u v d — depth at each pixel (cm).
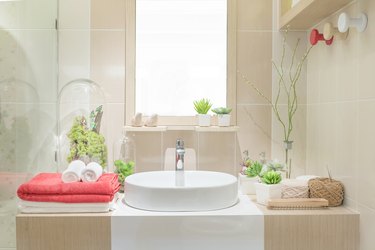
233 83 188
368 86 125
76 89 187
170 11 189
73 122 181
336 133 152
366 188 127
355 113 134
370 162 124
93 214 137
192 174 175
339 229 135
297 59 189
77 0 186
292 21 171
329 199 145
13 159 157
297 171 190
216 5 189
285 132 190
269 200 143
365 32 127
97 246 136
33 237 135
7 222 154
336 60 152
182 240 136
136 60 188
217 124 188
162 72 189
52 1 182
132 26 186
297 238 136
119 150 187
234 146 189
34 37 170
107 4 186
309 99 185
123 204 151
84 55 187
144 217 135
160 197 139
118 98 188
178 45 190
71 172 146
